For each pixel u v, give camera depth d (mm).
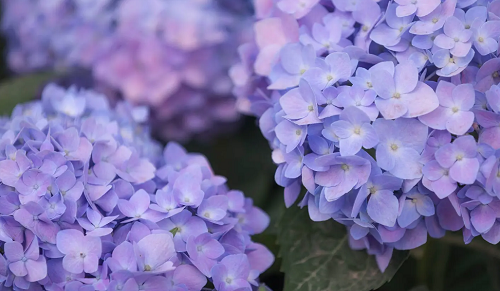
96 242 902
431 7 918
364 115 901
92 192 932
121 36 1152
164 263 900
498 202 916
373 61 934
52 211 912
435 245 1059
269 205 1165
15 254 900
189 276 911
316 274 977
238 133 1240
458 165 902
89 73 1199
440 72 912
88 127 965
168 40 1142
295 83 954
